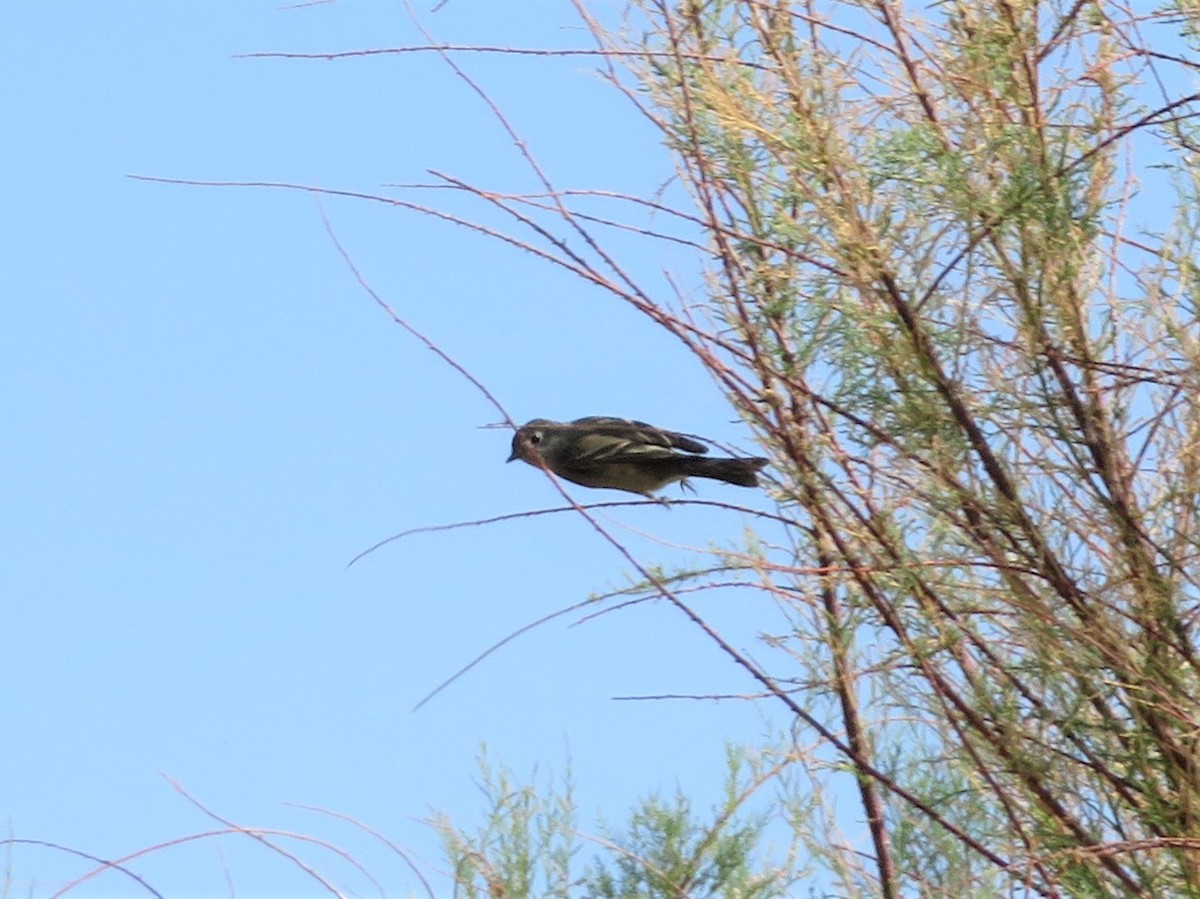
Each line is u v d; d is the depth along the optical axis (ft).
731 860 33.55
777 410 30.32
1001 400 30.55
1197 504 29.78
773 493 30.76
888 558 30.30
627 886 33.71
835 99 31.14
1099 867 28.81
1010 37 30.42
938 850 32.45
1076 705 29.37
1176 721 29.25
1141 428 30.45
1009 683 30.83
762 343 31.24
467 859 33.42
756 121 31.24
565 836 34.14
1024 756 29.73
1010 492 30.30
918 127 30.45
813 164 30.48
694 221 31.35
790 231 30.09
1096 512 30.12
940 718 31.40
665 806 34.32
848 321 30.71
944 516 30.58
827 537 31.58
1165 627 29.35
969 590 30.50
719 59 31.09
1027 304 30.25
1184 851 27.91
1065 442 30.25
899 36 31.68
